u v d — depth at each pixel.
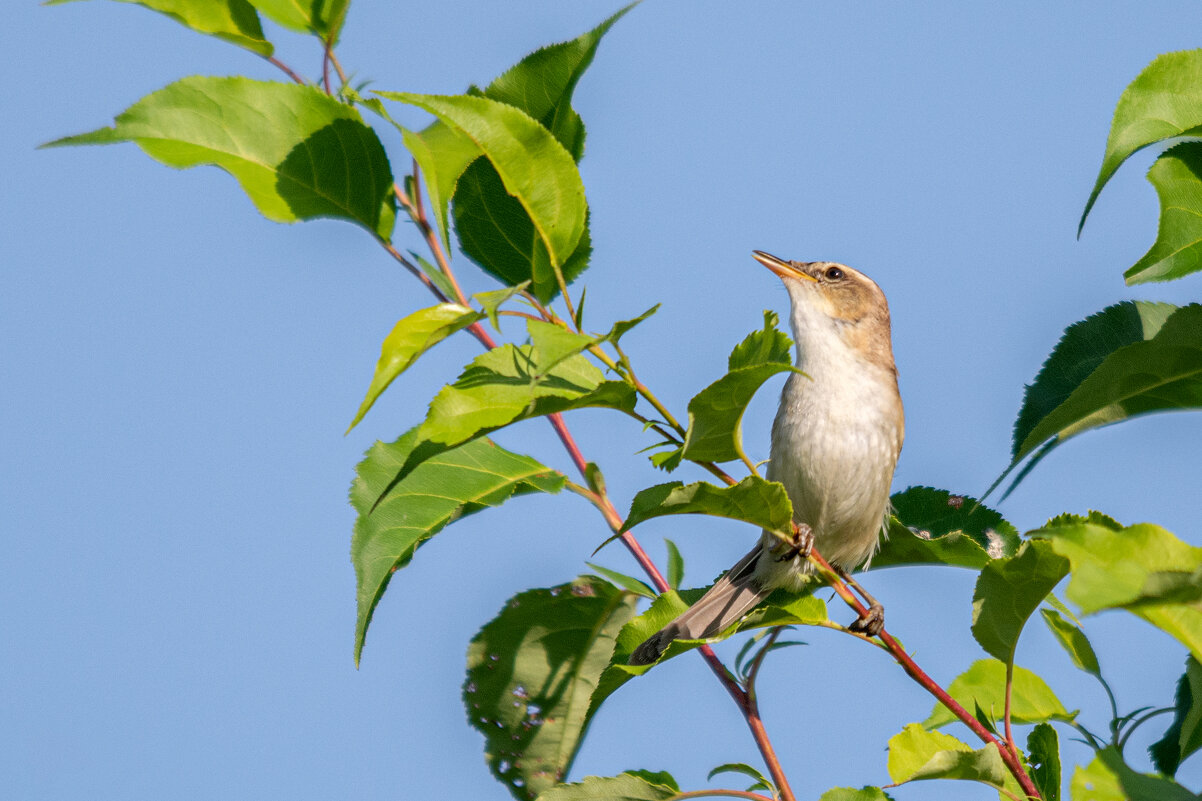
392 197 8.88
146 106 8.21
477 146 8.07
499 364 7.07
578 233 7.58
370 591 8.41
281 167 8.52
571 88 8.74
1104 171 7.61
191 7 8.45
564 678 9.52
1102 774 5.71
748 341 7.13
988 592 7.28
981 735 7.47
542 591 9.39
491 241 9.12
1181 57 7.70
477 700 9.49
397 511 8.66
